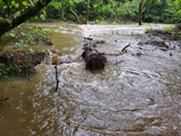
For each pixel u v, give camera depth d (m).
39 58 6.33
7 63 5.46
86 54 6.39
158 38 10.10
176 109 3.95
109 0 19.25
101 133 3.24
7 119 3.52
